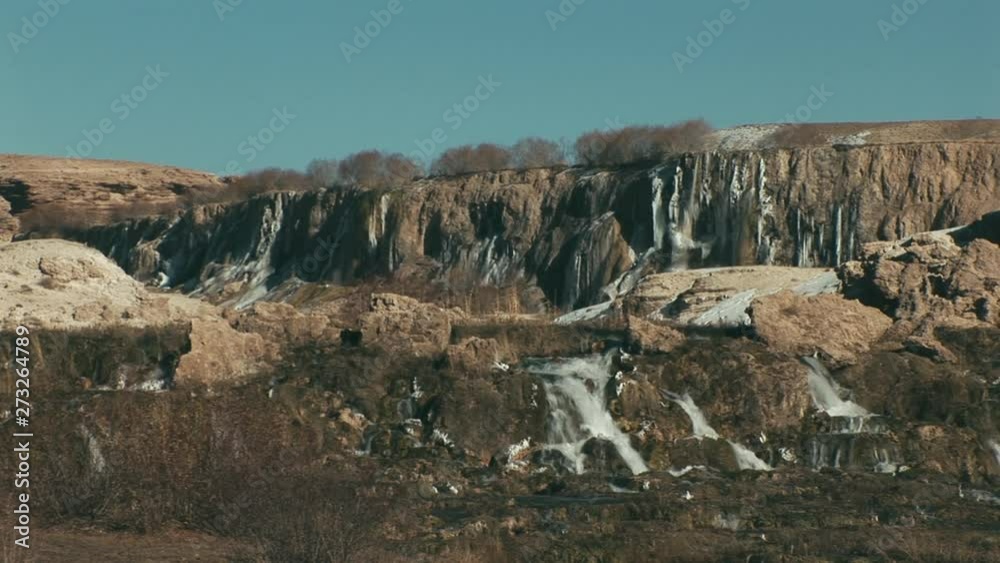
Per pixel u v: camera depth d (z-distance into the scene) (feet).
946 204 346.95
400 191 434.71
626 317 254.06
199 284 460.96
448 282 401.70
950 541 128.36
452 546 122.52
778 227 360.07
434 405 183.62
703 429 184.03
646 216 378.94
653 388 188.24
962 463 174.50
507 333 211.00
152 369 192.95
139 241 499.92
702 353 193.88
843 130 415.44
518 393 184.55
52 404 161.89
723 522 140.56
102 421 140.26
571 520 140.97
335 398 185.78
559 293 385.70
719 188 368.07
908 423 182.09
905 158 355.56
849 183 357.00
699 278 297.33
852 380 191.42
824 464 177.06
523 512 142.31
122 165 639.35
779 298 205.26
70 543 115.44
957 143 353.51
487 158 444.14
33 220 555.69
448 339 207.10
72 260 257.75
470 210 419.54
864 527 136.05
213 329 193.36
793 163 364.58
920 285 213.05
